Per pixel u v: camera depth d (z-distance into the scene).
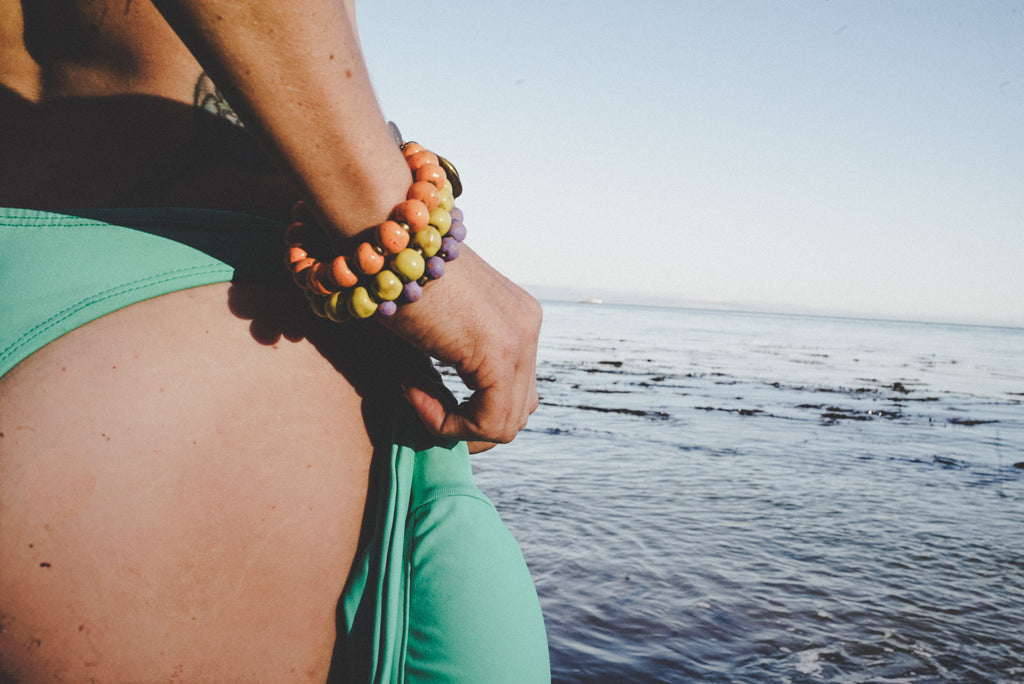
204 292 0.75
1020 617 7.21
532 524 9.87
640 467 14.41
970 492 13.23
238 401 0.73
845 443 18.66
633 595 7.39
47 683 0.63
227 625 0.71
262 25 0.57
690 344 70.12
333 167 0.64
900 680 5.78
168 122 0.82
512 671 0.80
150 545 0.66
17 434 0.63
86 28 0.79
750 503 11.70
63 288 0.68
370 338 0.87
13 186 0.81
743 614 6.99
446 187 0.74
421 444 0.88
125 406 0.67
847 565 8.69
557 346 57.81
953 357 69.25
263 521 0.73
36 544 0.62
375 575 0.79
